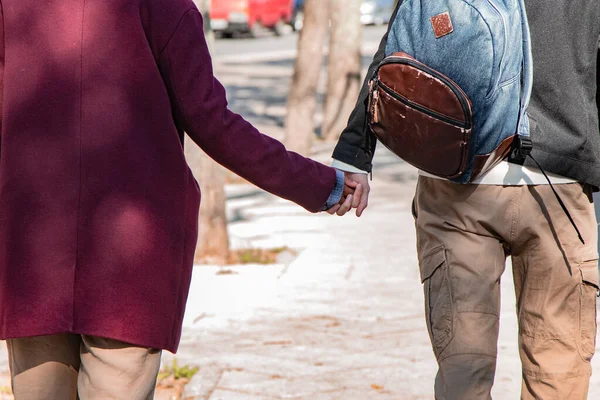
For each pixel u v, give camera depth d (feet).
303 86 66.59
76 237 11.85
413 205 15.84
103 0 11.91
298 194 13.61
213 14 171.73
